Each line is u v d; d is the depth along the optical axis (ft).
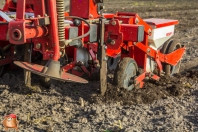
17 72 47.88
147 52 42.88
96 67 43.98
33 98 38.32
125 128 31.07
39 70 30.63
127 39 37.32
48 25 29.89
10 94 39.24
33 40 33.06
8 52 45.39
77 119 33.24
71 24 37.60
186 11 155.94
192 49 69.97
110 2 197.16
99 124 32.24
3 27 33.55
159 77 45.44
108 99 37.52
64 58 42.91
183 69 55.11
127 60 39.47
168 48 47.78
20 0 28.35
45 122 32.63
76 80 32.76
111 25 37.19
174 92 41.39
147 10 156.76
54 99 38.22
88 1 38.04
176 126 31.55
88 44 42.88
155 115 34.78
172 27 48.52
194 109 36.76
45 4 29.66
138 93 39.04
